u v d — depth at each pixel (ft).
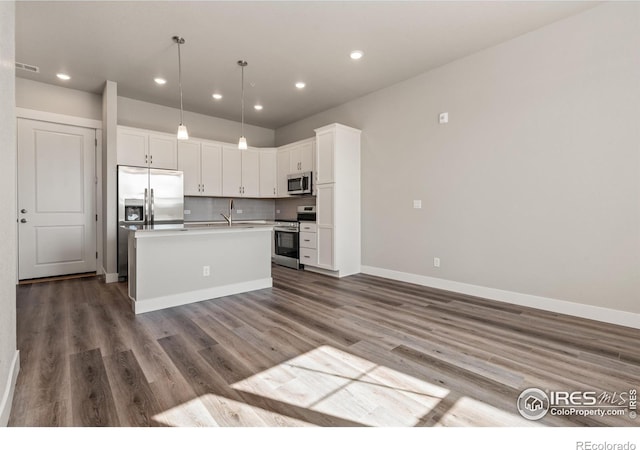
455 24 9.89
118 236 14.25
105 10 9.14
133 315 9.78
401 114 14.25
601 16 8.96
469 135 11.93
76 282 13.94
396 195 14.57
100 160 15.57
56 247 14.73
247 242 12.70
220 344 7.73
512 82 10.76
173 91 15.40
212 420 4.95
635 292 8.62
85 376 6.19
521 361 6.87
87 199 15.43
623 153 8.71
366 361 6.89
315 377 6.24
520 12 9.29
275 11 9.24
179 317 9.64
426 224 13.42
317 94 15.72
